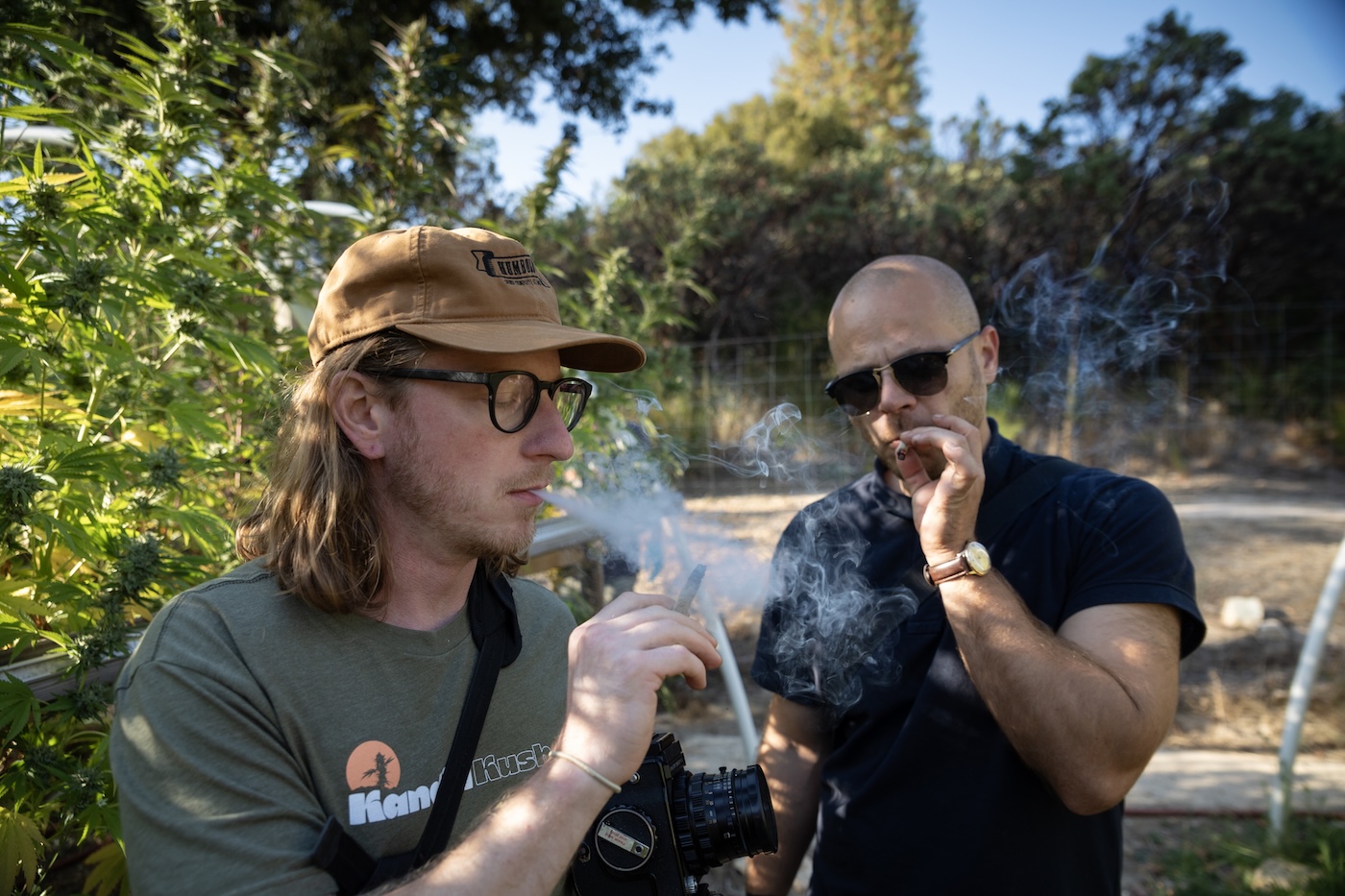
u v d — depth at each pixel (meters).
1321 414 10.96
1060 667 1.39
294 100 2.96
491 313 1.12
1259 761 4.00
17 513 1.39
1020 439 7.82
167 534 1.94
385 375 1.10
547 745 1.22
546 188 3.48
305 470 1.11
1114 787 1.40
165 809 0.91
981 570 1.46
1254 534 7.87
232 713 0.96
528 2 8.73
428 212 3.27
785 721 1.88
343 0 7.71
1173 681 1.45
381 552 1.12
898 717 1.66
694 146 22.53
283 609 1.07
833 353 1.84
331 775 1.03
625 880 1.10
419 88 3.16
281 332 2.46
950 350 1.69
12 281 1.49
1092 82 11.88
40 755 1.46
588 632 1.02
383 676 1.09
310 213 2.70
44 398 1.63
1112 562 1.55
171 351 1.82
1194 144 11.87
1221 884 3.09
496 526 1.12
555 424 1.18
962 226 13.06
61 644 1.48
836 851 1.67
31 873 1.42
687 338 12.09
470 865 0.88
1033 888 1.49
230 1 2.02
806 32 32.94
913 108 31.83
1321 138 11.41
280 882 0.90
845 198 14.30
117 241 1.75
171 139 1.87
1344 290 12.03
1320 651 3.31
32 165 1.77
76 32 2.63
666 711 4.52
